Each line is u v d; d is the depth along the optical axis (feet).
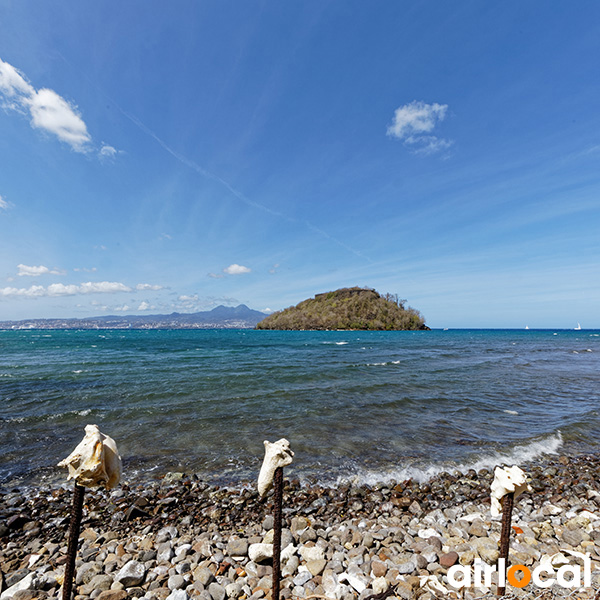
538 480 29.45
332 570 16.22
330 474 29.99
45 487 27.30
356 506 24.30
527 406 54.44
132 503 24.62
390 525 21.85
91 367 90.89
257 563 16.93
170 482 28.04
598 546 18.54
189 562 17.06
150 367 92.27
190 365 97.55
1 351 142.92
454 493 26.89
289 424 43.27
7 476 29.07
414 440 38.47
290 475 29.78
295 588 15.02
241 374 80.28
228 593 14.66
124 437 38.27
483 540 18.48
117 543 19.25
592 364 112.27
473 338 339.57
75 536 8.14
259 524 21.75
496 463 33.09
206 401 53.93
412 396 59.41
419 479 29.43
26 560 17.51
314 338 309.63
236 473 30.04
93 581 15.14
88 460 7.35
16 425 41.32
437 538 18.99
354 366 97.45
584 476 30.19
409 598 14.20
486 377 81.61
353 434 40.01
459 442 38.19
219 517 22.94
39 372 80.18
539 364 111.55
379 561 17.03
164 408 49.44
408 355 138.00
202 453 34.27
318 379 75.56
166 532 20.36
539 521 22.33
